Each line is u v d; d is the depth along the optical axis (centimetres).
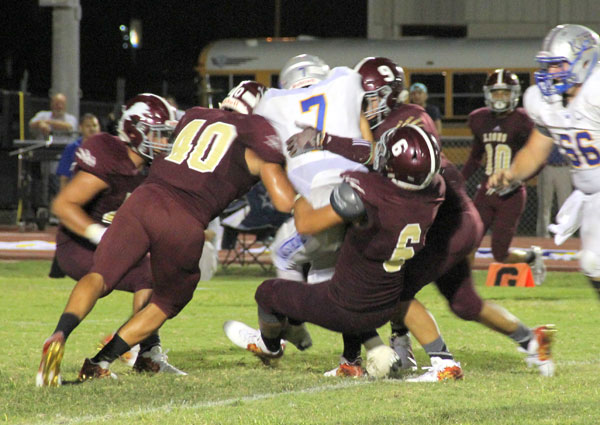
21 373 1241
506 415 974
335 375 1248
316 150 1252
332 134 1266
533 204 4141
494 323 1259
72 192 1283
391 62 1353
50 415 983
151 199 1179
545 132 1355
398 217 1096
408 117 1328
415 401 1055
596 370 1293
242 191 1209
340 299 1162
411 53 4556
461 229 1199
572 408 1010
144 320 1207
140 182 1313
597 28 5769
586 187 1313
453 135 4531
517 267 2572
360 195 1093
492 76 2216
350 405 1033
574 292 2406
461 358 1413
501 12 5956
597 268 1302
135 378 1207
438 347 1210
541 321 1823
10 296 2208
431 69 4534
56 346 1117
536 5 5872
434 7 6141
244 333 1335
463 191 1230
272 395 1095
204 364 1360
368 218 1099
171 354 1450
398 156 1077
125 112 1279
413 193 1093
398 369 1216
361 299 1151
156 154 1282
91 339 1573
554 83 1293
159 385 1156
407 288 1207
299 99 1290
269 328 1284
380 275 1133
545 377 1230
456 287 1255
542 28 5872
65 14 4466
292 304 1219
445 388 1139
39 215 4106
